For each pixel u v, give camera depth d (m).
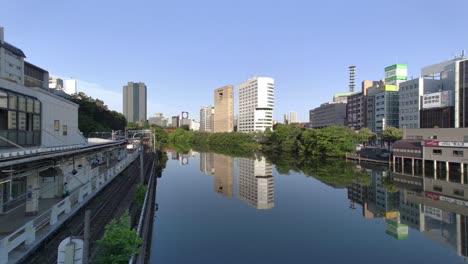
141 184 29.78
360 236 29.81
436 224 33.66
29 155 17.50
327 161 93.00
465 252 25.80
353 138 103.94
